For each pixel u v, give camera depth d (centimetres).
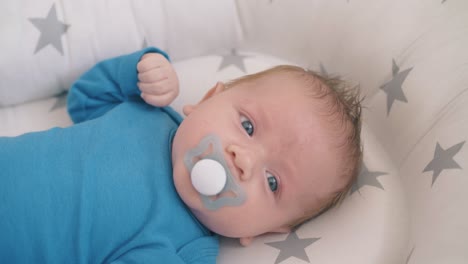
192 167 83
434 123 92
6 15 99
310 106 88
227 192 81
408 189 94
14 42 100
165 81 96
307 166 85
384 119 104
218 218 85
